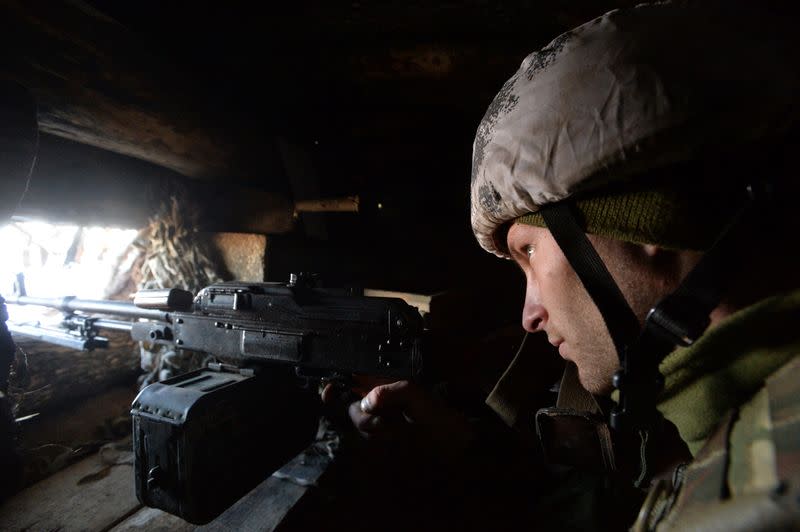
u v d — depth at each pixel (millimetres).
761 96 318
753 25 347
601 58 378
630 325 390
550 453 851
